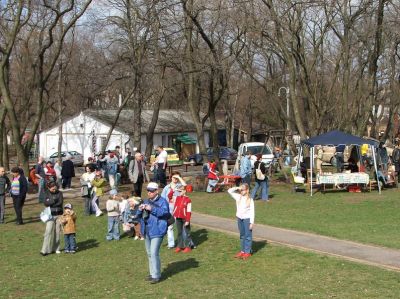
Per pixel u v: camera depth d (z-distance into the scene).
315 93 36.97
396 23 33.06
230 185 26.75
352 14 34.78
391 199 22.48
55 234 15.19
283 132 40.94
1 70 28.31
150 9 31.38
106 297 10.71
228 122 62.19
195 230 16.92
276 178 32.00
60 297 10.89
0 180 19.88
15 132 29.20
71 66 47.75
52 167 25.88
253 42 33.22
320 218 18.27
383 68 45.38
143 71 35.97
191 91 32.03
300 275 11.52
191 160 50.53
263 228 16.62
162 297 10.48
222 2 30.34
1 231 18.50
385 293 9.98
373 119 47.75
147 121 60.16
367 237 14.80
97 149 58.06
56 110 59.53
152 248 11.58
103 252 15.12
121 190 27.53
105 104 70.06
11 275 12.89
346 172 26.48
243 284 11.12
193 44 33.59
